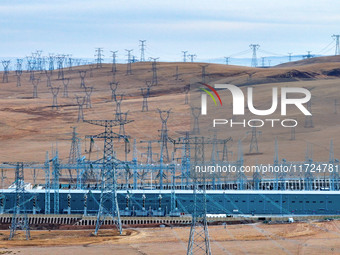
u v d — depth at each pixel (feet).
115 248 624.18
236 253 605.31
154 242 643.45
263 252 609.01
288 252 607.78
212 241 643.04
